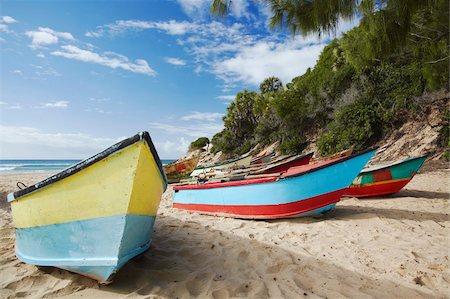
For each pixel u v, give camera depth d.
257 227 5.26
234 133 39.34
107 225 2.83
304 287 2.90
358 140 16.53
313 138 22.22
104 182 2.82
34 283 3.03
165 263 3.52
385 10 4.75
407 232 4.57
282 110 24.36
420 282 2.96
